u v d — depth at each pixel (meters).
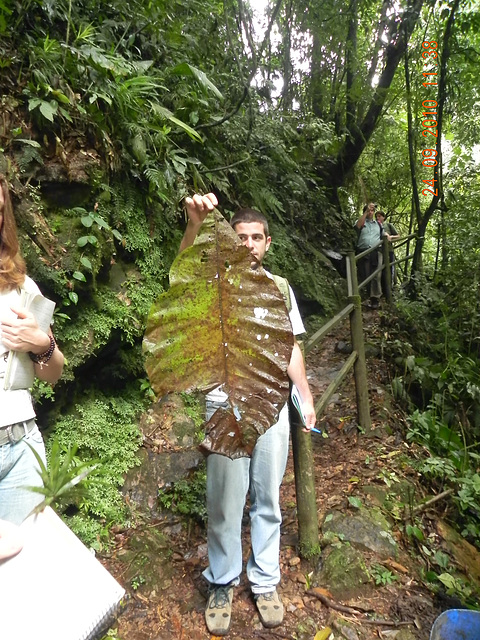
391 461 3.05
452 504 2.83
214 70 4.40
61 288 2.37
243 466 1.78
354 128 7.93
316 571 2.16
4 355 1.34
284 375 0.68
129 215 2.92
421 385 4.14
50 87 2.40
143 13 3.43
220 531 1.82
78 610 0.72
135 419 2.89
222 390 0.70
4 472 1.30
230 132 4.54
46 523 0.77
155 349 0.69
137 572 2.11
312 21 6.65
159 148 3.22
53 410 2.45
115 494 2.43
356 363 3.42
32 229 2.30
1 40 2.40
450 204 7.05
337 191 8.64
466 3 6.12
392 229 7.54
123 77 2.95
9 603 0.71
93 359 2.66
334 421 3.66
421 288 5.96
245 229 1.79
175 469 2.67
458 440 3.46
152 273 3.12
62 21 2.92
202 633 1.86
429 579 2.17
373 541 2.30
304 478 2.21
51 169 2.41
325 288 6.18
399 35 6.76
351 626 1.89
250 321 0.69
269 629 1.88
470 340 4.80
